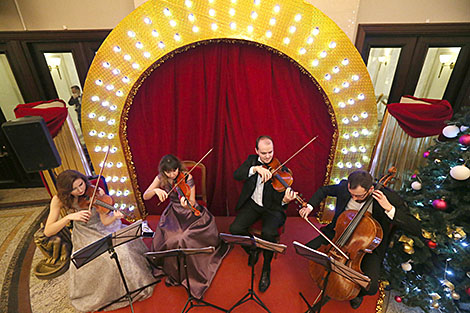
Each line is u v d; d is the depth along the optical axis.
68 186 2.02
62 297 2.46
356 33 3.12
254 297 2.30
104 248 1.86
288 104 2.81
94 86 2.70
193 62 2.68
